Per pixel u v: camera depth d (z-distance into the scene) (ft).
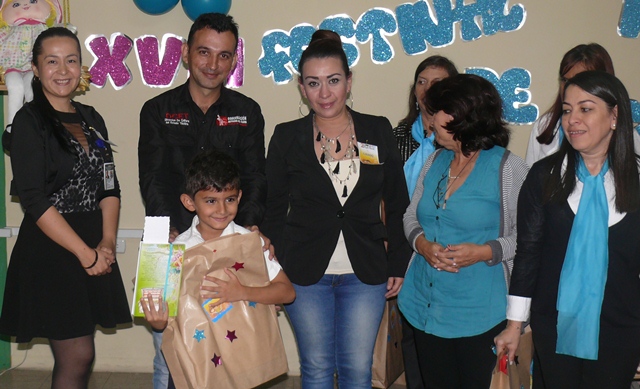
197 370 7.07
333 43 8.27
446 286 7.88
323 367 8.58
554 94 11.91
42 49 8.27
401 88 12.05
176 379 7.18
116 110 12.16
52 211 8.06
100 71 12.01
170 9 11.74
